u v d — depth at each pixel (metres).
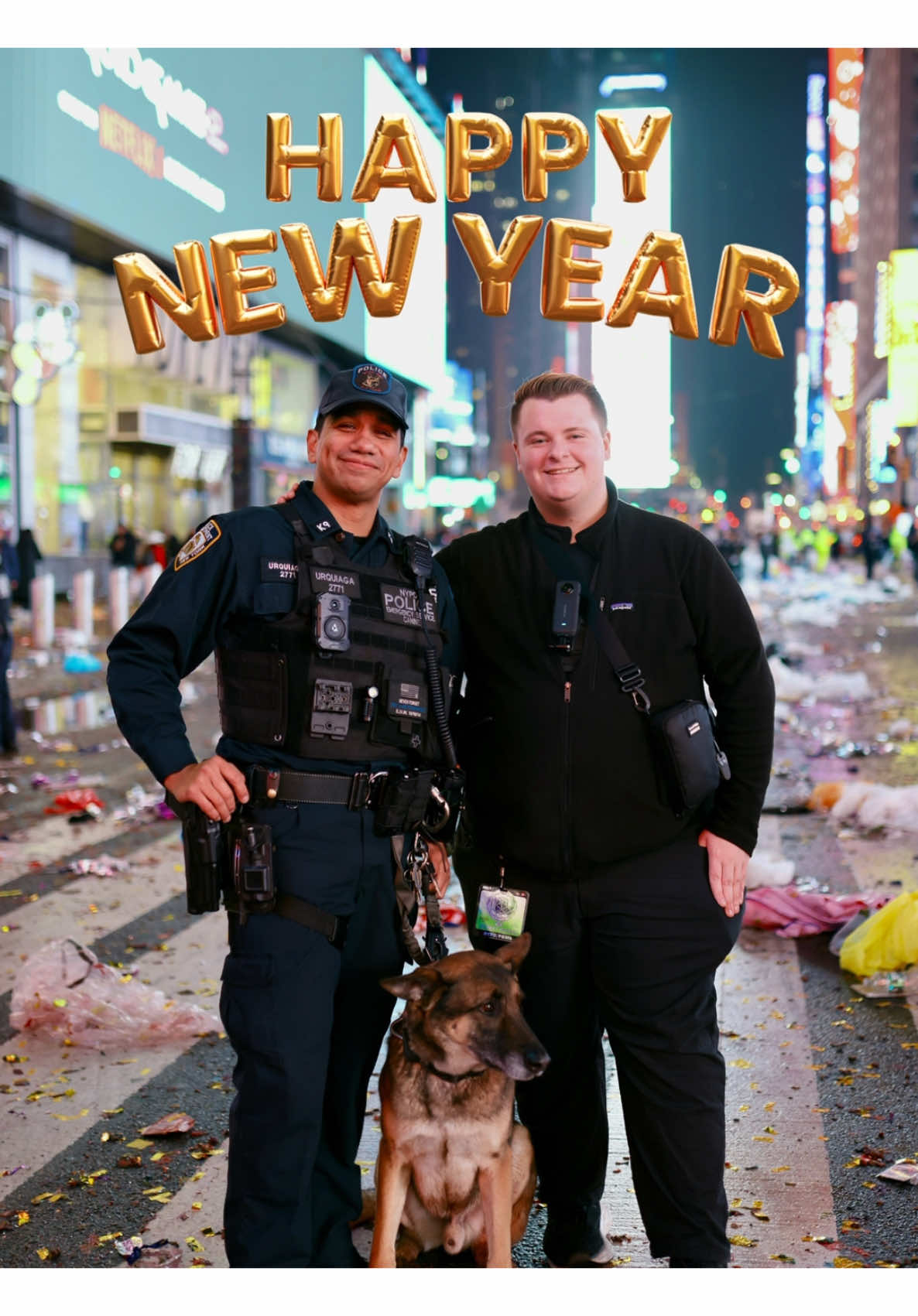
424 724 2.92
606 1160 3.19
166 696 2.81
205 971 5.46
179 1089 4.29
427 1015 2.75
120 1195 3.55
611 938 2.91
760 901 6.05
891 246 106.81
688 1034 2.88
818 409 154.88
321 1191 3.08
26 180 25.42
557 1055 3.06
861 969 5.29
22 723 12.70
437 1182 2.88
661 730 2.84
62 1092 4.27
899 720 12.32
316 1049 2.72
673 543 2.94
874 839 7.63
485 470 136.62
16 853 7.54
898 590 38.09
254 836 2.71
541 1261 3.23
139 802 8.91
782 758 10.41
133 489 35.62
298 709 2.79
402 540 3.02
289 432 45.53
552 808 2.91
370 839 2.85
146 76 31.38
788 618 26.39
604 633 2.91
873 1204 3.46
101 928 6.05
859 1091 4.19
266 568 2.82
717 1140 2.87
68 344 21.75
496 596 3.01
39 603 19.52
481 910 3.01
